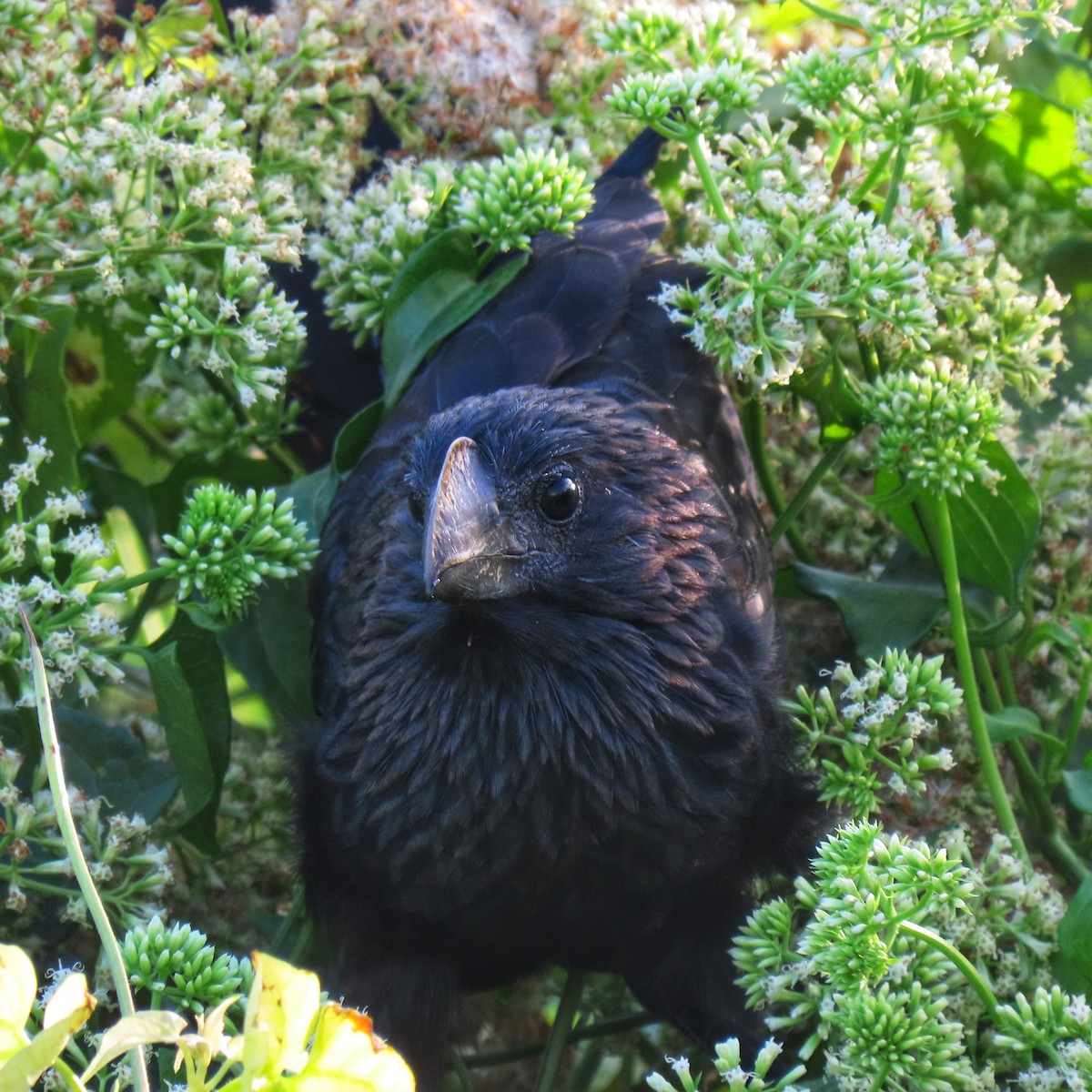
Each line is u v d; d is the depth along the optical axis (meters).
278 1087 3.46
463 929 6.19
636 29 6.91
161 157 6.52
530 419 5.98
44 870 5.75
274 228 6.89
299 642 6.97
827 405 7.03
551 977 7.62
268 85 7.37
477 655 5.91
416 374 7.45
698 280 7.40
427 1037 6.34
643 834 5.95
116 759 6.69
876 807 6.20
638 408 6.79
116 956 3.92
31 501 6.88
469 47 7.86
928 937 4.96
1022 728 6.53
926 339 7.00
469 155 8.07
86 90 6.72
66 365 7.99
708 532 6.24
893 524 7.56
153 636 8.66
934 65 6.54
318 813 6.32
